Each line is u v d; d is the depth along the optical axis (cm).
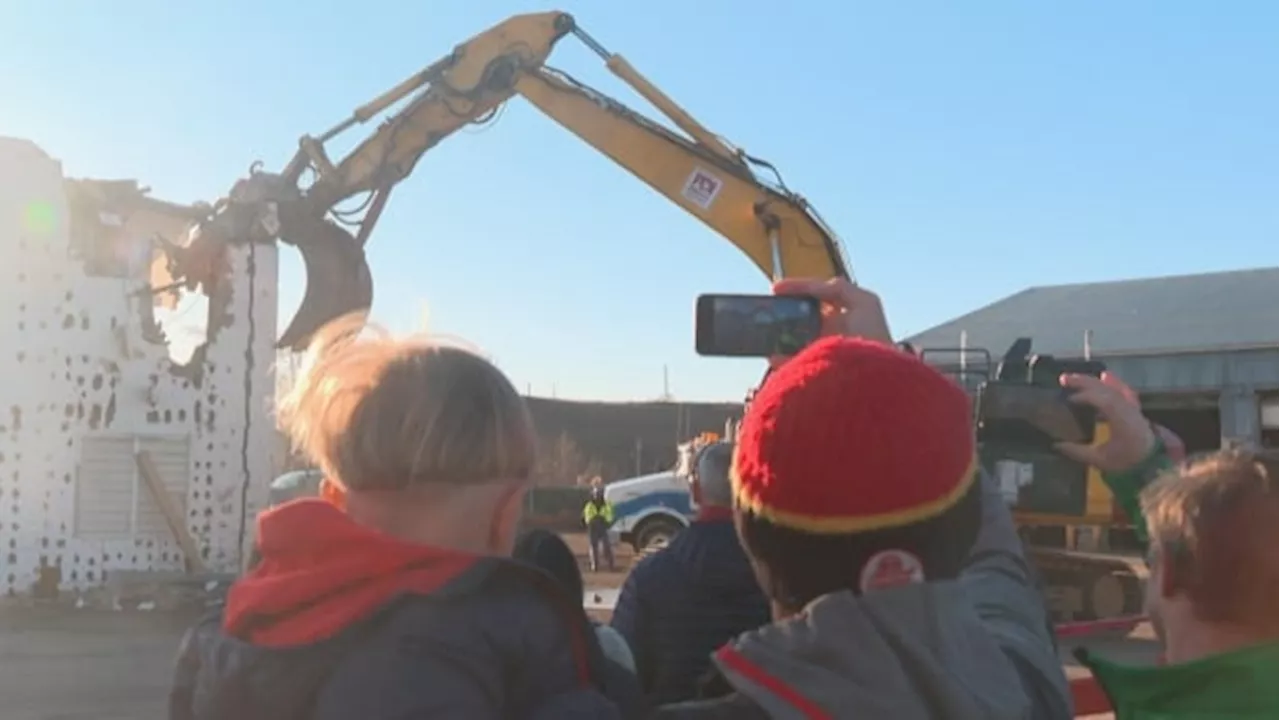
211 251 1995
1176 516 230
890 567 190
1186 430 3553
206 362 2023
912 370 195
